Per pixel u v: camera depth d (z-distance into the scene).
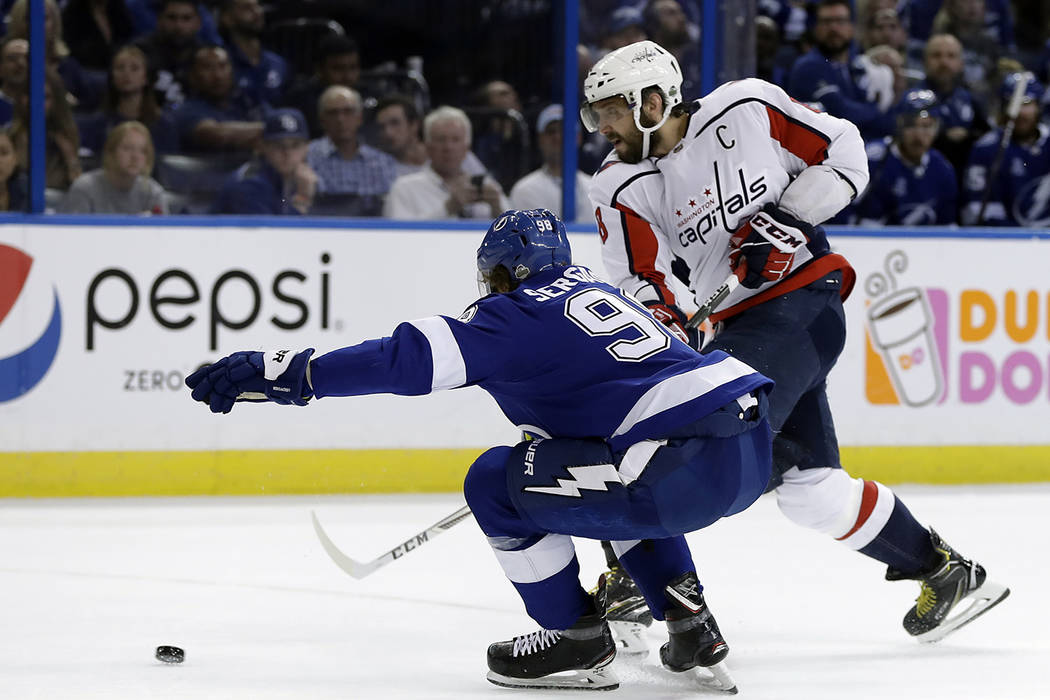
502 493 10.78
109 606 14.58
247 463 22.28
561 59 24.02
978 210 26.47
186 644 12.84
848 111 25.77
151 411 22.02
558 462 10.30
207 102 23.22
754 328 12.49
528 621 13.93
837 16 25.47
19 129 22.17
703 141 12.79
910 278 23.97
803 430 12.70
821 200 12.62
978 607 12.82
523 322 10.19
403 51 23.95
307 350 10.10
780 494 12.88
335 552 12.70
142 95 22.91
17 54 22.11
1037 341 24.52
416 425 22.73
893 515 12.62
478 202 24.23
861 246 23.78
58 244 21.67
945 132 26.27
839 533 12.73
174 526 19.66
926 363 24.09
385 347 10.00
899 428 24.02
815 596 15.23
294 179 23.67
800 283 12.74
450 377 10.00
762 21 25.48
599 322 10.37
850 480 12.74
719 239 13.04
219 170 23.41
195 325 22.11
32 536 18.81
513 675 11.16
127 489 22.00
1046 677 11.65
